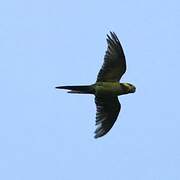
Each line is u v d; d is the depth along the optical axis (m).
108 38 20.58
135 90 20.69
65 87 20.41
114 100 20.88
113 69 20.55
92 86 20.48
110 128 21.17
